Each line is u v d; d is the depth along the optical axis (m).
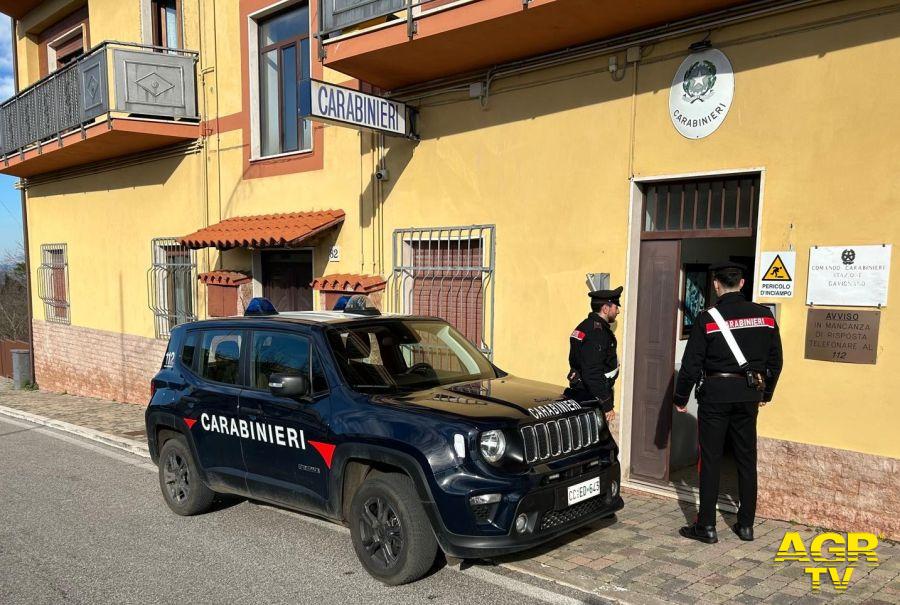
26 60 15.41
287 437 4.72
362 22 6.93
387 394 4.50
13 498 6.41
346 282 8.17
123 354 12.71
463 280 7.50
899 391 4.62
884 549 4.52
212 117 10.55
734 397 4.50
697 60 5.50
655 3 5.29
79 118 10.96
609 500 4.43
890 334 4.64
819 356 4.93
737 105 5.31
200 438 5.48
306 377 4.75
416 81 7.68
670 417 5.98
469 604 3.97
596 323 5.49
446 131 7.51
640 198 6.07
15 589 4.35
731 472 6.25
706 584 4.07
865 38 4.71
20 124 13.10
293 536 5.23
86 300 13.70
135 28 11.71
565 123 6.44
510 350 6.99
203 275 10.12
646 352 6.10
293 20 9.50
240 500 6.23
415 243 8.07
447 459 3.85
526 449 3.97
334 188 8.84
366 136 8.39
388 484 4.14
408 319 5.41
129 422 10.37
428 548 4.05
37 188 15.08
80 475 7.27
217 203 10.61
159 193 11.66
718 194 5.66
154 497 6.38
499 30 5.99
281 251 9.87
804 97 4.98
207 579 4.44
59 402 13.03
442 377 4.97
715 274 4.66
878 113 4.67
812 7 4.90
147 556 4.86
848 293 4.80
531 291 6.79
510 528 3.75
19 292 25.27
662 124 5.76
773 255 5.14
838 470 4.86
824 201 4.91
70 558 4.86
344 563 4.65
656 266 6.00
